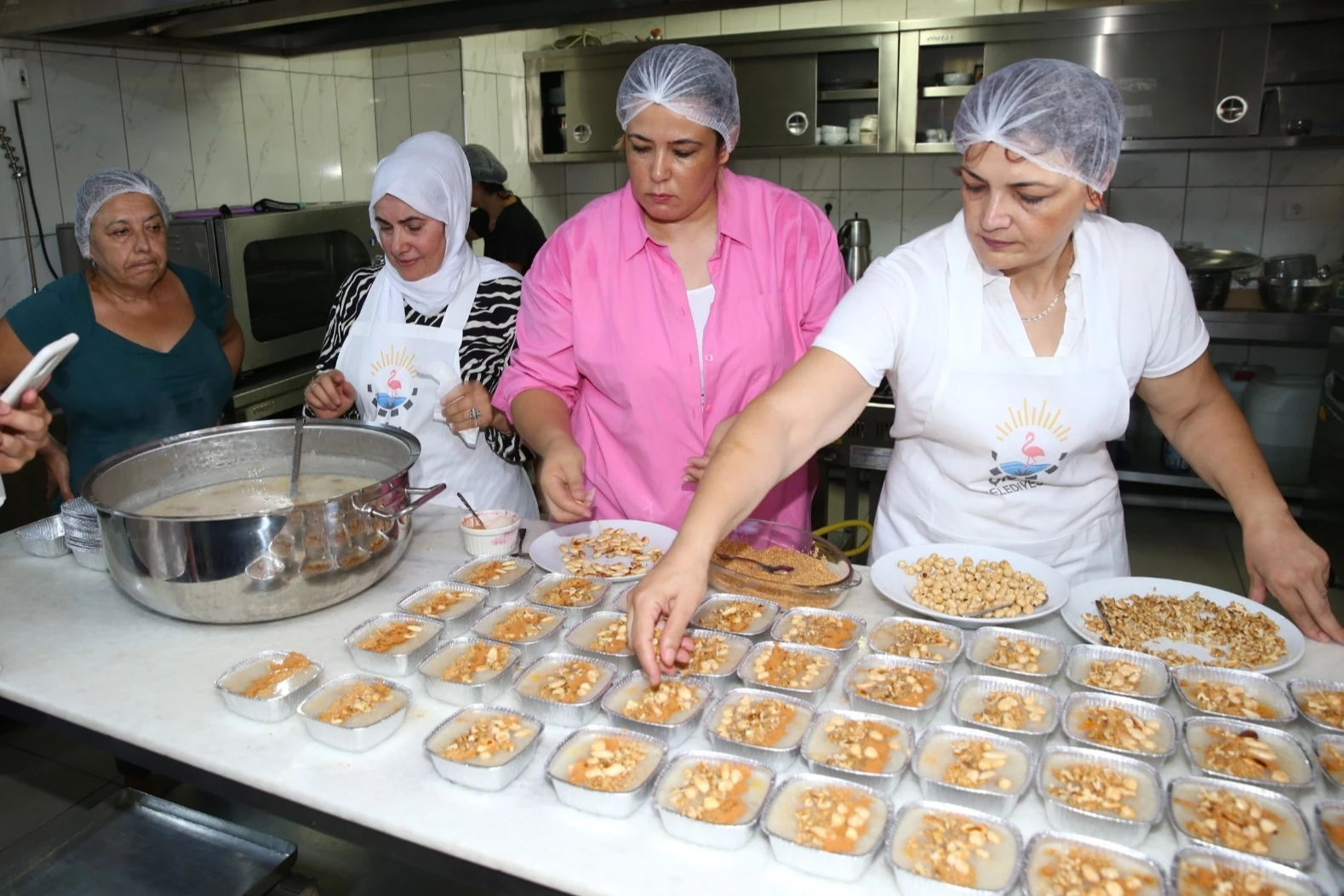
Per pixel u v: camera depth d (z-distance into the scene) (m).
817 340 1.39
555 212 5.08
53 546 1.70
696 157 1.64
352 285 2.26
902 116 4.07
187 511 1.57
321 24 2.95
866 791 1.00
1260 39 3.57
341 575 1.39
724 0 2.46
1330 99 3.64
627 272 1.82
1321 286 3.60
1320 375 3.94
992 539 1.57
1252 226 4.14
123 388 2.19
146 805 1.47
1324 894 0.85
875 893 0.89
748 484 1.21
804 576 1.49
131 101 3.22
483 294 2.13
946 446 1.54
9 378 2.15
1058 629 1.37
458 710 1.18
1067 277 1.42
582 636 1.34
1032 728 1.11
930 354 1.44
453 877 0.98
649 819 0.99
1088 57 3.77
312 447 1.73
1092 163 1.18
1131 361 1.43
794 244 1.85
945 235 1.45
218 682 1.20
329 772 1.08
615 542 1.64
